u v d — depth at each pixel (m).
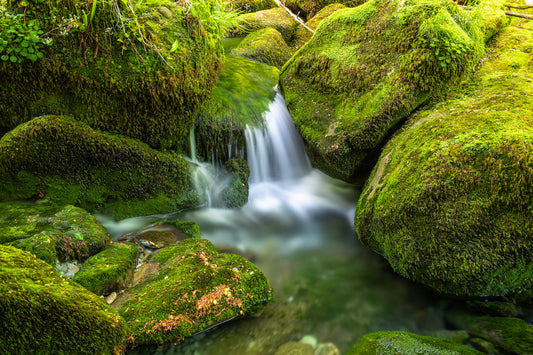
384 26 4.00
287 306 2.76
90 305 2.07
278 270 3.24
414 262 2.73
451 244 2.54
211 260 2.92
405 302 2.77
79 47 3.11
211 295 2.53
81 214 3.11
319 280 3.09
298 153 5.01
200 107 4.30
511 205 2.35
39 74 3.10
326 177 4.80
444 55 3.50
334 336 2.49
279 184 4.95
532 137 2.39
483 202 2.44
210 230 3.84
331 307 2.76
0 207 3.06
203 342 2.38
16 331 1.71
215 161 4.47
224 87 4.97
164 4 3.62
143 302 2.43
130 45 3.24
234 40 7.47
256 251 3.54
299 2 9.15
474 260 2.47
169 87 3.44
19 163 3.14
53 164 3.26
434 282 2.68
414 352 2.09
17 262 2.02
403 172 3.01
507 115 2.83
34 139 3.11
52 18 2.97
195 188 4.05
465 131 2.81
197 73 3.68
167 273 2.78
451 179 2.57
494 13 4.65
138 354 2.24
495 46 4.28
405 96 3.61
